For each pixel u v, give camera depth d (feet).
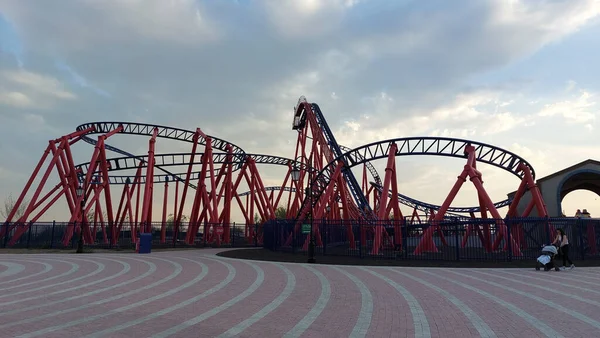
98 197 159.53
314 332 25.30
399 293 40.32
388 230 129.70
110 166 167.12
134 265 68.49
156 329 25.89
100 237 188.75
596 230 88.58
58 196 141.28
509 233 78.95
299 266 67.31
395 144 112.16
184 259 80.79
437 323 27.78
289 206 214.48
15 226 125.49
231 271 59.36
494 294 39.81
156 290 41.98
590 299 37.04
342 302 35.42
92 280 49.80
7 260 78.95
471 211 211.82
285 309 32.32
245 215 194.70
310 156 164.35
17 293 40.22
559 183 152.46
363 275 55.26
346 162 124.88
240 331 25.45
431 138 112.47
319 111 166.71
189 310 31.91
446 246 107.96
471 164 101.81
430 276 54.49
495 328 26.43
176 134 156.56
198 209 148.56
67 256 89.51
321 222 100.07
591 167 147.23
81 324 27.20
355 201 154.71
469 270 62.64
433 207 212.64
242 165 184.44
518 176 116.67
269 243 116.98
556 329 26.16
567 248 63.93
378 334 24.90
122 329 25.86
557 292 41.09
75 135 145.38
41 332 24.99
